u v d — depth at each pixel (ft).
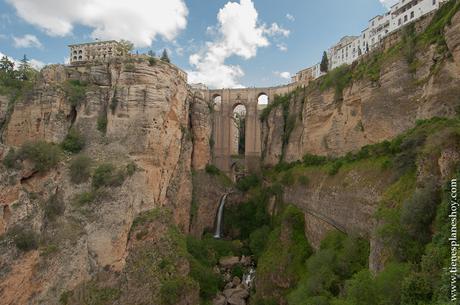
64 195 125.49
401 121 116.78
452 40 98.43
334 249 112.16
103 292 115.03
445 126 82.84
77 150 148.56
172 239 146.51
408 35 124.06
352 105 146.82
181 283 127.34
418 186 70.38
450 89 96.48
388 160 106.42
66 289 107.45
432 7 195.11
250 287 156.97
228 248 190.70
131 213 135.13
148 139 151.23
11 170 109.19
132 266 127.54
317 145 169.99
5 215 102.73
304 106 192.44
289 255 140.77
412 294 50.37
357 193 113.29
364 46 273.95
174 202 178.70
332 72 168.45
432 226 61.72
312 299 88.84
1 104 171.94
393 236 67.56
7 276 95.09
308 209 151.64
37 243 104.83
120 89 154.10
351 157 134.62
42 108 155.74
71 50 347.56
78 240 115.85
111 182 131.54
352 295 68.28
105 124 154.61
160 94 157.89
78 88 161.89
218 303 144.05
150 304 119.24
